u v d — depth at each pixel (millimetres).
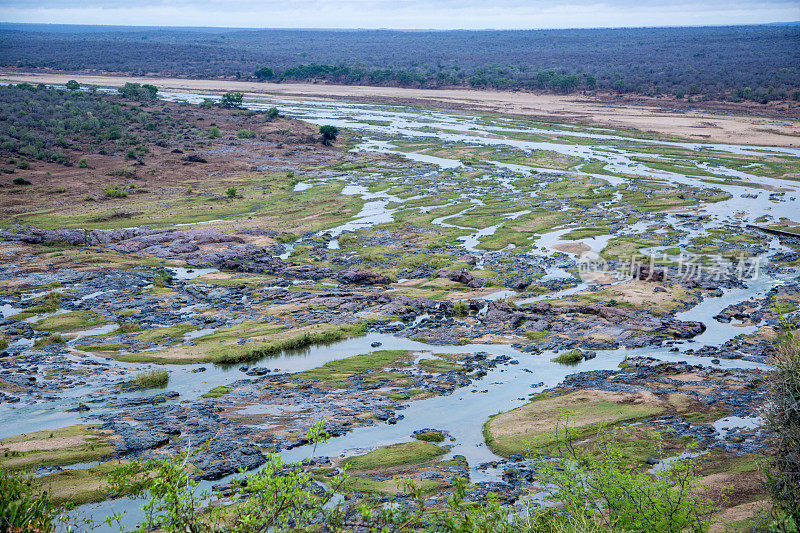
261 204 116562
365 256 85812
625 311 64000
